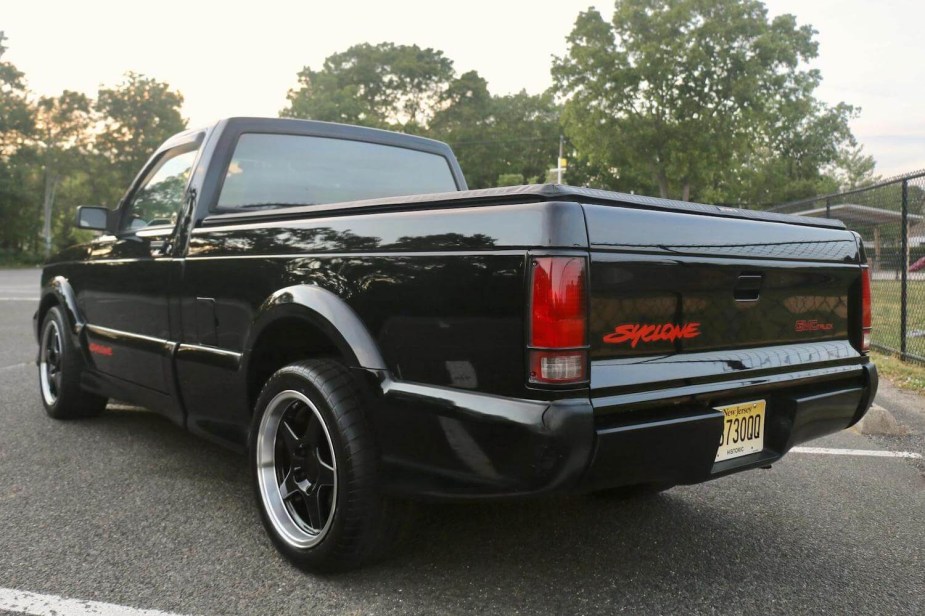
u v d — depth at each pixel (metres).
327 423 2.50
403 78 73.12
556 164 67.38
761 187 63.69
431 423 2.27
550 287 2.04
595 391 2.10
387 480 2.44
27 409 5.37
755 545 3.05
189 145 3.90
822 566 2.85
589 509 3.44
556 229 2.05
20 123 56.94
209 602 2.44
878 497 3.72
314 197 3.94
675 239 2.33
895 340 8.35
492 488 2.16
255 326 2.92
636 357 2.24
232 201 3.62
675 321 2.35
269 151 3.82
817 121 67.69
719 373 2.46
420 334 2.33
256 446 2.87
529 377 2.06
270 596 2.49
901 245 7.89
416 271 2.35
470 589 2.56
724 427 2.53
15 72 57.31
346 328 2.52
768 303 2.69
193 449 4.32
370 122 65.25
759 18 36.75
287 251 2.86
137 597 2.47
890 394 6.38
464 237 2.24
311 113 64.44
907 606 2.52
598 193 2.20
